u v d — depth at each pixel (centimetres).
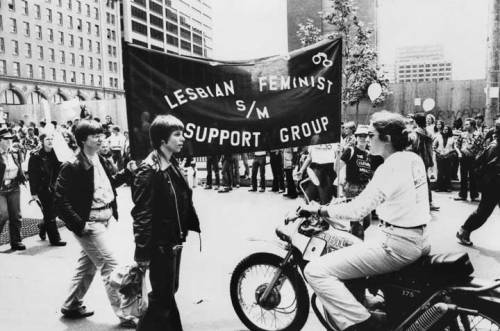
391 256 287
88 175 381
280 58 407
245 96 401
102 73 8181
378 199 288
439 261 281
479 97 2752
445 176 1216
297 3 3912
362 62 2106
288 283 449
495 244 663
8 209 679
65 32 7350
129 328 391
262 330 369
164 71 382
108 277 386
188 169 1411
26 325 398
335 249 322
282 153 1274
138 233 306
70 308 412
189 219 345
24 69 6656
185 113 390
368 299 318
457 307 270
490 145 641
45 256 646
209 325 395
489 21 1523
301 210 322
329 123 417
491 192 625
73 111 543
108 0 8412
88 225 383
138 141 380
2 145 663
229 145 400
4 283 509
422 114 903
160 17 10700
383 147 293
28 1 6681
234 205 1077
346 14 2109
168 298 320
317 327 386
